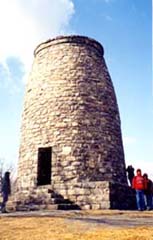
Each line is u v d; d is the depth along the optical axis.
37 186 16.19
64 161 16.23
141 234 6.00
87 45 19.23
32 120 17.91
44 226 7.52
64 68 18.33
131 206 15.79
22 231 6.88
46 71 18.66
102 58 20.11
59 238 5.85
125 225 7.41
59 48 19.02
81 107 17.31
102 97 18.25
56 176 16.02
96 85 18.33
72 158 16.22
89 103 17.58
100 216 9.87
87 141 16.67
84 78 18.12
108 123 17.84
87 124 17.03
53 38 19.30
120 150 18.08
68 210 13.19
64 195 15.10
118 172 17.22
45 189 15.21
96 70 18.81
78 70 18.25
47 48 19.41
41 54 19.61
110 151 17.22
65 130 16.81
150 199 13.93
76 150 16.38
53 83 18.06
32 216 9.90
